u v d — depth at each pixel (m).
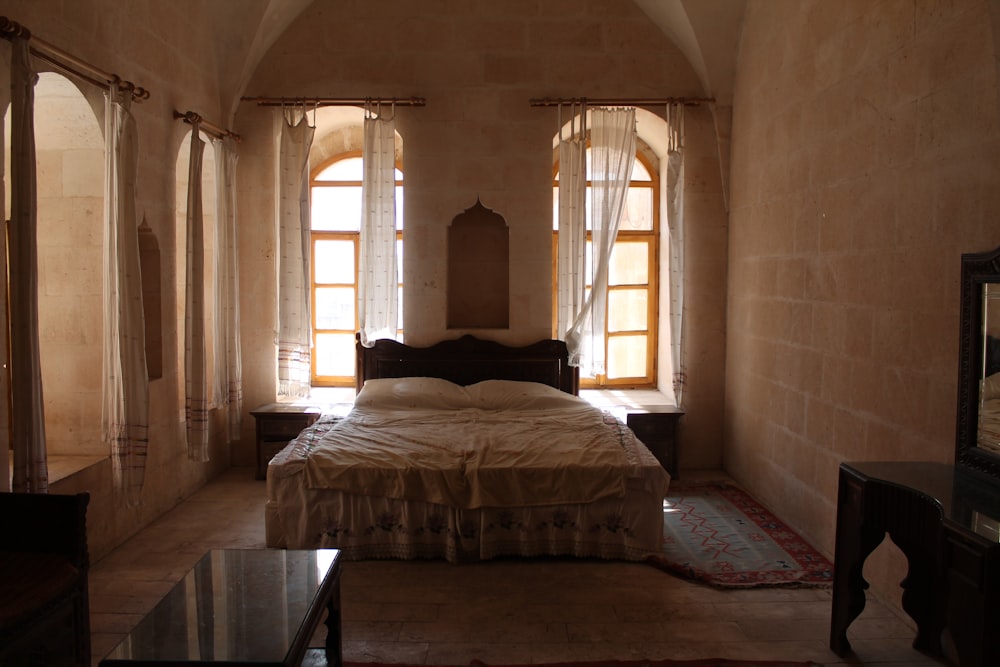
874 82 3.92
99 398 4.58
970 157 3.16
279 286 6.32
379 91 6.36
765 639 3.52
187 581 2.81
